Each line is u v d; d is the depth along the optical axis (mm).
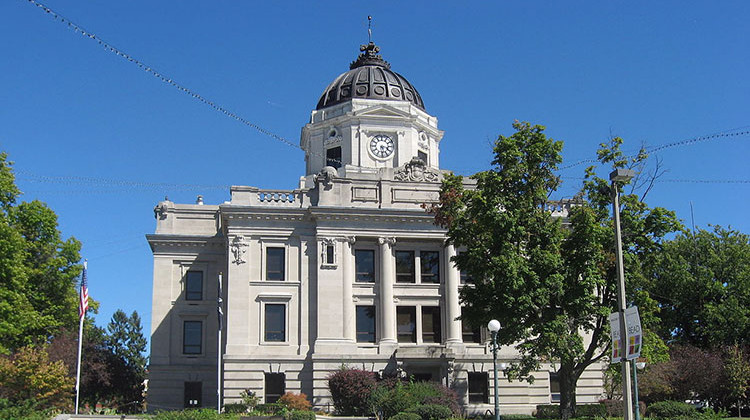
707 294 68375
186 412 44156
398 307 65562
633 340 29875
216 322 68250
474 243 50031
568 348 46406
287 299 64125
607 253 47875
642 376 58438
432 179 68125
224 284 68562
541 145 49125
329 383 59375
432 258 67000
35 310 59188
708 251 69938
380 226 65500
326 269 64188
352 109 76750
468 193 51312
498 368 58094
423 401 52969
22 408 43469
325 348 62438
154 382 66625
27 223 60125
